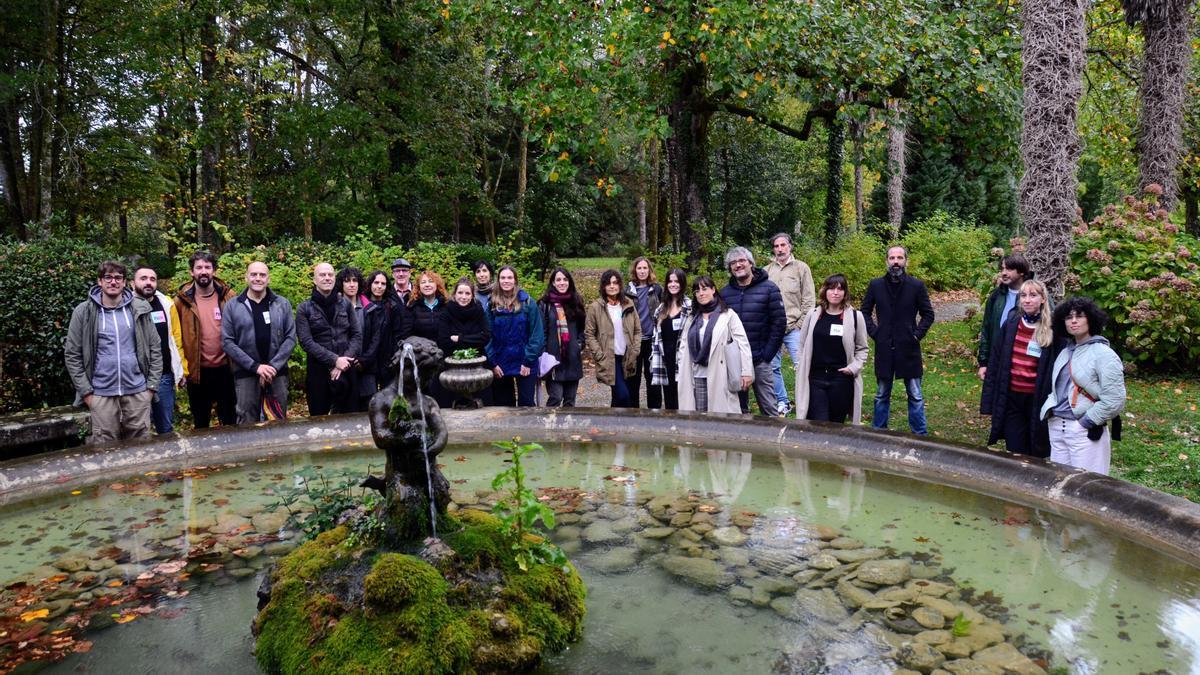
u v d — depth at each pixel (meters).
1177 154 10.16
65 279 6.77
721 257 14.15
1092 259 8.72
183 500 3.61
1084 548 2.86
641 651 2.23
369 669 2.03
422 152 16.81
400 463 2.52
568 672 2.14
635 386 6.73
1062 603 2.45
